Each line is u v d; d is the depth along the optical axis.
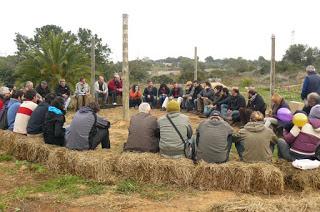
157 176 7.02
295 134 7.19
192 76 37.72
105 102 16.88
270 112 10.47
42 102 9.00
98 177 7.14
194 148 7.53
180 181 6.91
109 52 31.00
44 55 19.42
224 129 7.16
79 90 16.34
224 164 6.90
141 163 7.11
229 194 6.57
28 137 8.84
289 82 41.88
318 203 5.51
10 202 6.07
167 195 6.45
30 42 32.69
